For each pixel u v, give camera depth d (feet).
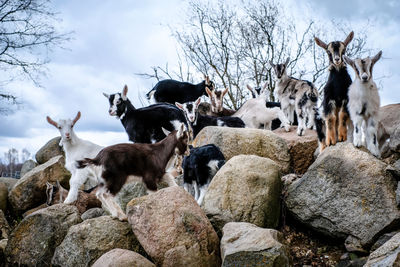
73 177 28.89
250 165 24.08
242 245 18.85
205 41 63.98
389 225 20.20
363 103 22.82
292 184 24.31
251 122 36.96
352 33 25.73
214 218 22.58
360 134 23.02
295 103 33.81
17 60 49.96
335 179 22.18
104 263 19.26
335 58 24.64
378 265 16.58
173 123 32.89
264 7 62.18
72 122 29.91
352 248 21.03
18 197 35.01
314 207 22.52
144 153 22.00
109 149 21.62
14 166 65.87
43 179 35.14
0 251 25.18
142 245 20.71
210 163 25.39
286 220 24.56
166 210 20.75
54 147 43.29
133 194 27.43
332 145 24.16
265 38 61.26
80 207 28.27
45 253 23.57
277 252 18.24
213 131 29.53
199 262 19.80
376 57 22.98
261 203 22.84
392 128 25.64
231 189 23.13
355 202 21.33
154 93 43.78
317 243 23.29
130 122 32.94
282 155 29.17
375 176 21.20
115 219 22.26
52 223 24.07
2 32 49.62
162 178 22.72
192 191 26.71
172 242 20.08
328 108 24.95
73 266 21.57
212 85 44.16
